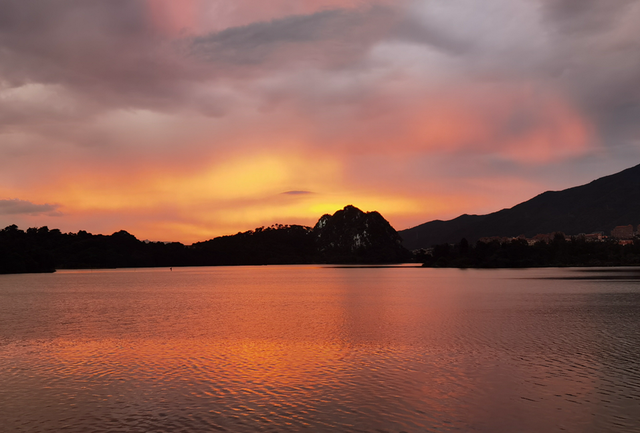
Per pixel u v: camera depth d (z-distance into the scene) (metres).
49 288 127.19
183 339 41.53
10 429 20.58
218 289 121.12
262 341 40.03
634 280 133.00
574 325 47.47
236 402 23.61
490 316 55.75
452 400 23.52
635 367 29.52
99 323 53.19
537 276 165.62
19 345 39.25
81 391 25.72
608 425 20.30
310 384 26.48
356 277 190.12
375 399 23.78
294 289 118.50
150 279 189.00
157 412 22.39
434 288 110.81
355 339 40.41
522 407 22.48
